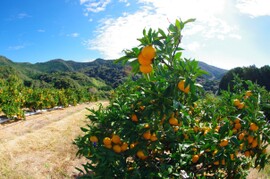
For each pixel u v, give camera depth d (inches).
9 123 568.4
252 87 151.3
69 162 308.2
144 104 107.9
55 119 645.3
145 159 131.2
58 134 435.2
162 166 122.0
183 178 125.0
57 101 901.8
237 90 168.4
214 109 156.7
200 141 130.0
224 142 123.2
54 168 289.4
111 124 123.9
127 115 124.6
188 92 99.6
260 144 134.6
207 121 157.3
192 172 139.5
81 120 579.8
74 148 360.2
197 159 131.8
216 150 131.1
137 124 122.3
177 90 98.9
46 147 362.3
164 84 104.1
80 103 1171.3
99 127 127.8
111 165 116.9
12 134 454.6
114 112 126.1
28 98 761.0
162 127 117.2
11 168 280.8
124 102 133.6
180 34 98.0
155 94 103.3
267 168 241.6
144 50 94.3
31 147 357.7
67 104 972.6
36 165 295.9
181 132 131.9
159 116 105.6
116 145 118.5
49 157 324.2
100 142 123.6
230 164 134.2
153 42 96.4
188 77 93.7
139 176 117.6
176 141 133.7
